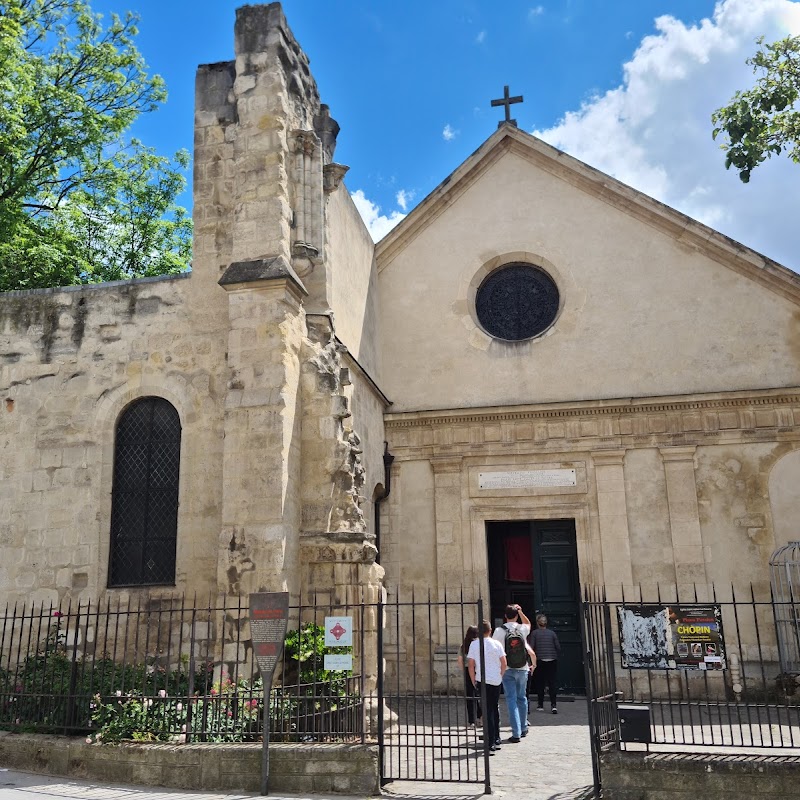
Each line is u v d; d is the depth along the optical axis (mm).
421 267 20609
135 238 26188
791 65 13602
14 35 18719
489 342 19797
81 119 21250
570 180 20266
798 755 8484
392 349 20250
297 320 14055
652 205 19453
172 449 14547
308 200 15047
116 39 23031
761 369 18344
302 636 11969
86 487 14492
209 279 14938
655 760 8477
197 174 15422
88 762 9875
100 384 14938
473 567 18578
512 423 19125
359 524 13961
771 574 17156
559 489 18578
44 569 14281
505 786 9336
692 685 16953
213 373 14484
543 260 20016
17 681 11656
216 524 13812
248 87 14891
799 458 17641
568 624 18281
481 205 20656
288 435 13203
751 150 13469
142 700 10438
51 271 22062
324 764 9133
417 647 18375
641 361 18953
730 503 17750
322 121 16875
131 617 13719
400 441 19594
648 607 9016
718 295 18906
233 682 11289
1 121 19797
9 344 15469
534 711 15766
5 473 14867
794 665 16594
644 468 18312
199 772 9367
